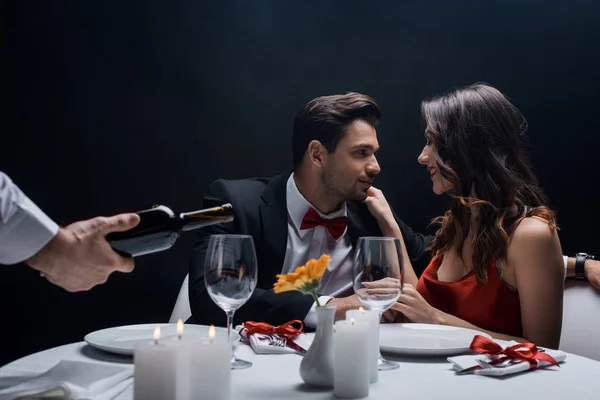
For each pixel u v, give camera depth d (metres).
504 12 3.85
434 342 1.36
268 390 1.04
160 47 4.02
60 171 4.02
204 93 4.04
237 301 1.17
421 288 1.98
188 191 4.05
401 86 3.98
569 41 3.79
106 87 4.01
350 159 2.17
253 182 2.34
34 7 3.98
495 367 1.16
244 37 4.04
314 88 4.04
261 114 4.05
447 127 1.92
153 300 4.04
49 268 1.18
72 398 0.93
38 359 1.23
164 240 1.25
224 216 1.29
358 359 1.00
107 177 4.03
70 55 4.00
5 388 1.01
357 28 4.00
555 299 1.73
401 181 4.00
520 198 1.84
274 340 1.36
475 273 1.85
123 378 1.05
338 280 2.26
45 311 4.02
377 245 1.22
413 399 1.00
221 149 4.05
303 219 2.21
